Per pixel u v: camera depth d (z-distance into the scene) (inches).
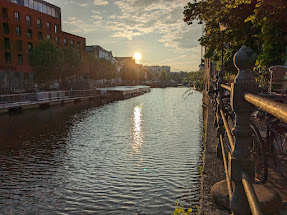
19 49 1668.3
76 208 246.1
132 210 233.9
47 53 1633.9
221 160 167.6
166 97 2110.0
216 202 105.6
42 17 1856.5
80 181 313.1
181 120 810.8
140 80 4928.6
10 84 1504.7
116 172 339.3
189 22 280.4
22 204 256.2
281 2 134.1
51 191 285.3
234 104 50.8
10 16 1598.2
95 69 2657.5
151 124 751.7
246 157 53.3
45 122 815.1
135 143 513.0
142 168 348.2
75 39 2299.5
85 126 742.5
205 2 255.1
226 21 228.4
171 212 224.8
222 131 168.9
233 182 56.1
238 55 48.8
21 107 1098.7
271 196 93.4
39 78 1713.8
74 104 1445.6
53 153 451.5
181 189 269.1
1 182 314.8
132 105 1418.6
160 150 446.0
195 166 346.0
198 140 517.0
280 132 120.2
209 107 568.1
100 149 474.0
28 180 320.2
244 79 49.3
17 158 421.1
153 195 259.9
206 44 289.9
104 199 259.8
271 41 192.7
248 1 150.9
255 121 202.4
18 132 650.2
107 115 994.1
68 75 1942.7
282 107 26.1
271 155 122.3
